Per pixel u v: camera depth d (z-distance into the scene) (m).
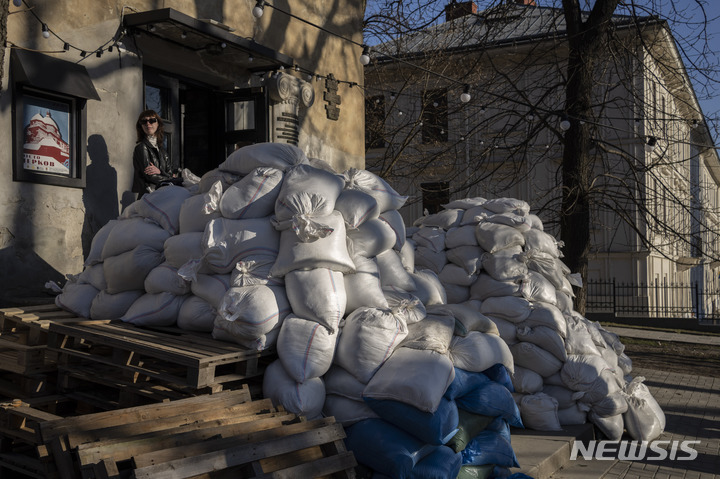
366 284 4.42
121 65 7.41
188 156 9.32
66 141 6.79
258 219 4.47
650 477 5.39
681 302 26.30
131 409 3.37
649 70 12.78
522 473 4.78
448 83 18.69
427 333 4.28
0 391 4.48
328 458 3.47
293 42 10.28
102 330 4.36
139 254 4.69
